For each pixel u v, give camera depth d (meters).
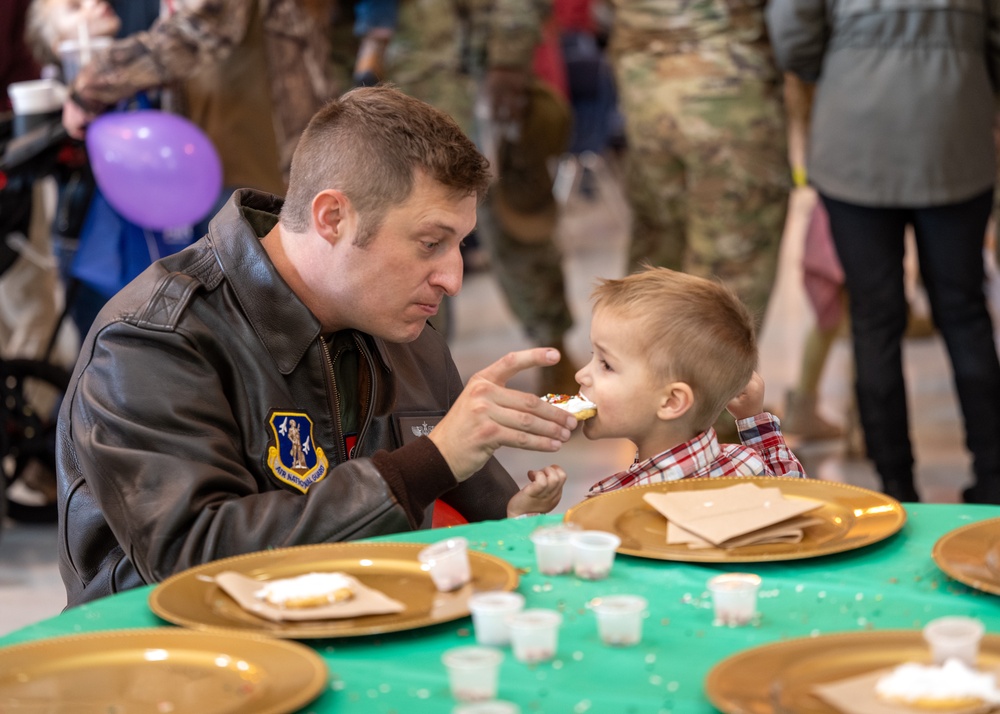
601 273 7.33
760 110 3.81
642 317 1.94
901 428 3.46
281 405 1.69
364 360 1.84
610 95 8.33
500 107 4.63
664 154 3.97
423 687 1.03
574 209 9.98
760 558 1.28
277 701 0.96
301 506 1.50
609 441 4.46
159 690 1.01
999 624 1.13
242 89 3.42
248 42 3.40
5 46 4.09
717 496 1.45
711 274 3.92
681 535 1.36
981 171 3.36
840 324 4.18
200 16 3.24
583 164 9.75
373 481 1.49
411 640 1.14
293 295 1.70
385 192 1.65
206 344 1.65
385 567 1.30
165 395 1.58
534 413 1.53
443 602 1.19
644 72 3.92
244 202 1.86
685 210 4.02
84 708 0.99
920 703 0.91
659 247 4.36
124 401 1.58
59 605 3.13
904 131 3.31
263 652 1.05
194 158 3.20
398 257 1.69
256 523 1.47
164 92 3.43
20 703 0.99
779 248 3.94
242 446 1.67
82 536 1.67
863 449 4.08
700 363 1.92
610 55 4.14
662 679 1.04
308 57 3.52
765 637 1.12
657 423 1.97
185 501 1.48
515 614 1.11
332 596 1.18
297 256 1.74
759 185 3.84
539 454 4.30
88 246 3.44
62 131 3.32
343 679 1.05
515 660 1.08
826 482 1.53
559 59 6.54
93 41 3.43
